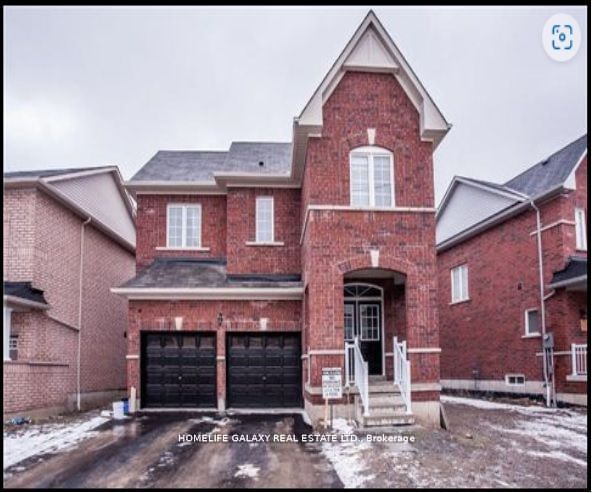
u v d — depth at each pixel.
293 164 16.47
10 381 14.10
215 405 16.42
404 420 12.73
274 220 18.27
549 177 19.25
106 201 21.91
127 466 9.68
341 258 14.06
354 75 14.94
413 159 14.76
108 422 14.26
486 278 22.09
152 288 16.20
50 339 16.41
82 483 8.70
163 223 19.06
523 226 19.73
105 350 21.00
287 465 9.68
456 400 20.14
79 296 18.64
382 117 14.84
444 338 25.62
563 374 17.34
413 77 14.80
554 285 17.38
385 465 9.63
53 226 16.91
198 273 17.78
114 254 22.41
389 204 14.60
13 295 14.38
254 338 16.83
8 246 15.64
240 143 21.77
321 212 14.19
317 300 13.82
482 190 22.58
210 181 18.84
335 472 9.26
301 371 16.66
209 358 16.70
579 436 12.34
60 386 16.80
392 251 14.20
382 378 15.81
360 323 16.27
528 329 19.39
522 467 9.66
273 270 17.97
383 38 14.80
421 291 14.10
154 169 20.08
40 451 10.88
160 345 16.72
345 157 14.54
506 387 20.47
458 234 23.84
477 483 8.73
